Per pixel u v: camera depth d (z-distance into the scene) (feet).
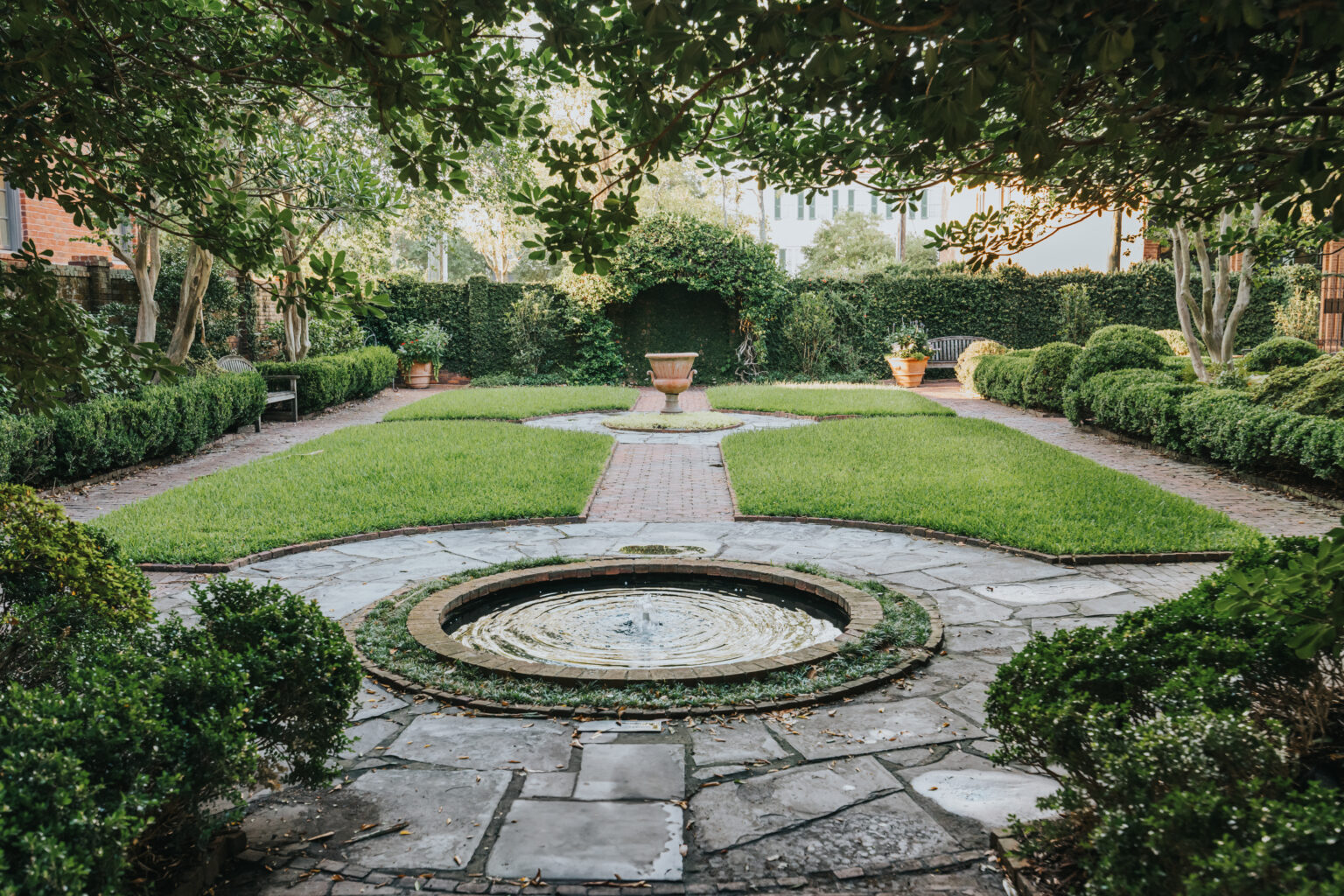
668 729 11.52
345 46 7.33
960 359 66.69
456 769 10.44
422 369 70.03
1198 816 5.55
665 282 71.72
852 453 34.24
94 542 10.90
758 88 7.76
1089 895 6.23
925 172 9.89
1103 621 15.61
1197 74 6.31
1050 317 76.69
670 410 50.85
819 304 72.64
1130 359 42.01
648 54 7.14
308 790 9.95
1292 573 6.35
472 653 13.80
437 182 8.96
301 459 32.65
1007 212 12.28
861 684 12.67
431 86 8.62
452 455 33.65
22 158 10.19
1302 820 5.20
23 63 8.68
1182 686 7.49
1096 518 23.07
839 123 9.04
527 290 73.15
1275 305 70.79
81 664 8.53
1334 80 6.49
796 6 5.82
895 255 147.54
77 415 27.68
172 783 6.74
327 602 16.99
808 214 185.78
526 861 8.52
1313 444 24.81
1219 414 30.04
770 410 50.19
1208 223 11.28
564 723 11.74
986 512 23.86
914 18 5.80
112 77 9.75
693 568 18.89
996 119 9.87
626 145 8.40
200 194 10.83
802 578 17.81
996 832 8.61
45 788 6.06
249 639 9.23
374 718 11.94
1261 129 8.27
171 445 34.68
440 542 21.95
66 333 10.72
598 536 22.67
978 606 16.66
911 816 9.32
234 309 53.57
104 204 11.05
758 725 11.60
